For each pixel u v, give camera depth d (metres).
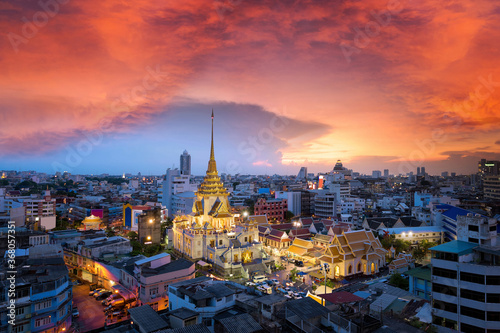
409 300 51.94
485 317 47.22
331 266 83.12
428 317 45.62
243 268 86.94
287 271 89.88
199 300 45.66
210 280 55.91
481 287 47.88
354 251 86.44
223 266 88.44
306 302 39.88
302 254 99.81
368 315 39.06
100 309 66.50
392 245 102.88
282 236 111.50
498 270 47.25
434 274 52.78
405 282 66.75
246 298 49.44
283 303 41.28
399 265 83.06
